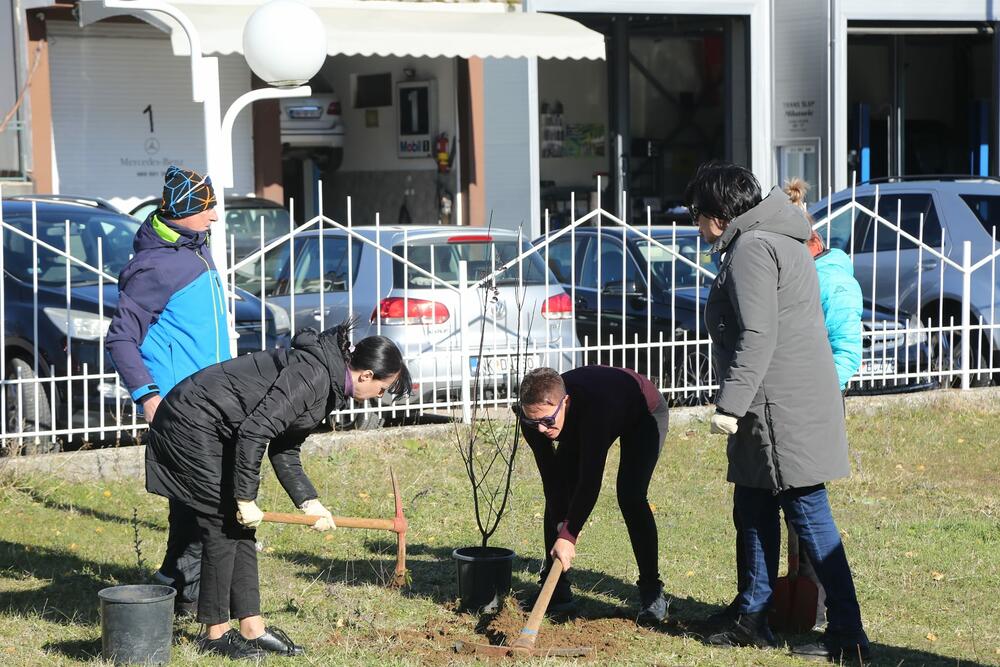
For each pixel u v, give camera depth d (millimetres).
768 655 9086
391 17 29406
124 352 9102
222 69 30656
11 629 9398
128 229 16828
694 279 18844
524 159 32344
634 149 39281
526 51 28281
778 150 35031
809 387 8742
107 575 10906
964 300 18828
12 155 28641
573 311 16641
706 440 16500
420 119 33719
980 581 11031
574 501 9102
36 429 14180
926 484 14609
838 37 33469
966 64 40406
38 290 15000
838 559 8984
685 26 37594
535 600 10133
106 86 29562
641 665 8820
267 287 18281
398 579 9828
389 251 15867
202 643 8883
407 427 16078
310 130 35281
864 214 20938
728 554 11844
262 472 14305
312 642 9273
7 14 28938
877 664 8961
